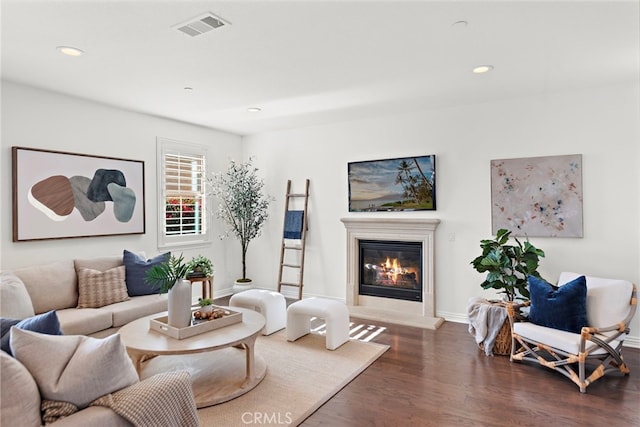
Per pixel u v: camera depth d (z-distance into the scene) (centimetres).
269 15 235
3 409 136
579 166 388
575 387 287
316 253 557
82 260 384
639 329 367
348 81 361
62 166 395
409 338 398
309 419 246
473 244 445
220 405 260
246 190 566
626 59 308
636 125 366
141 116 477
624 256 371
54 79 351
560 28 254
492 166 431
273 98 414
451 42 275
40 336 159
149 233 487
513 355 334
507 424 238
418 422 241
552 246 402
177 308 287
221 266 591
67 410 150
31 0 215
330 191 543
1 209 353
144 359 334
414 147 479
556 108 400
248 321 312
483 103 438
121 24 246
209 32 258
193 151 544
